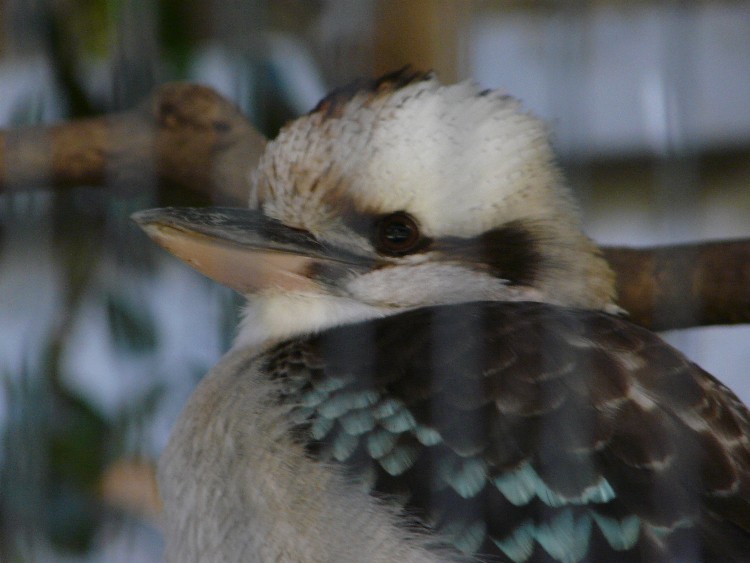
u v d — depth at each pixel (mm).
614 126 3617
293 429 3334
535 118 3400
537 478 3309
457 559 3309
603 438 3311
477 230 3395
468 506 3312
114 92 3531
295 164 3398
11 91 3553
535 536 3307
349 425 3330
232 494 3340
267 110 3551
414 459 3320
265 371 3357
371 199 3393
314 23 3545
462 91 3398
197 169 3514
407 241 3395
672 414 3320
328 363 3346
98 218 3559
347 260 3396
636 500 3303
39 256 3557
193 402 3377
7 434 3523
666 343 3344
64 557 3527
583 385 3320
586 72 3377
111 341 3545
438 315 3355
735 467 3316
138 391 3541
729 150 3668
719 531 3301
